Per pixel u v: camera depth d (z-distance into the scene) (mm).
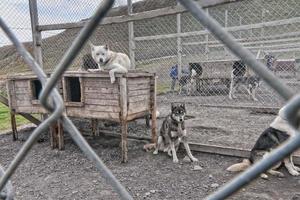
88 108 4488
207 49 10922
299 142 438
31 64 841
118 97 4172
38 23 5453
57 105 758
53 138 5098
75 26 4945
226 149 4352
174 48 10867
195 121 6727
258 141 3674
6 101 5781
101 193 3312
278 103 8109
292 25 9375
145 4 7832
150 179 3627
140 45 9094
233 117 7031
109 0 579
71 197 3244
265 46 9695
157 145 4609
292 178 3480
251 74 8977
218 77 10141
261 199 2979
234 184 536
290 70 9305
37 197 3273
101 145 5160
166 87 11969
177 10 3748
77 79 5043
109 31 7457
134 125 6500
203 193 3191
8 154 4941
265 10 9414
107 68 4922
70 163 4344
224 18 9750
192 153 4574
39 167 4230
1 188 933
